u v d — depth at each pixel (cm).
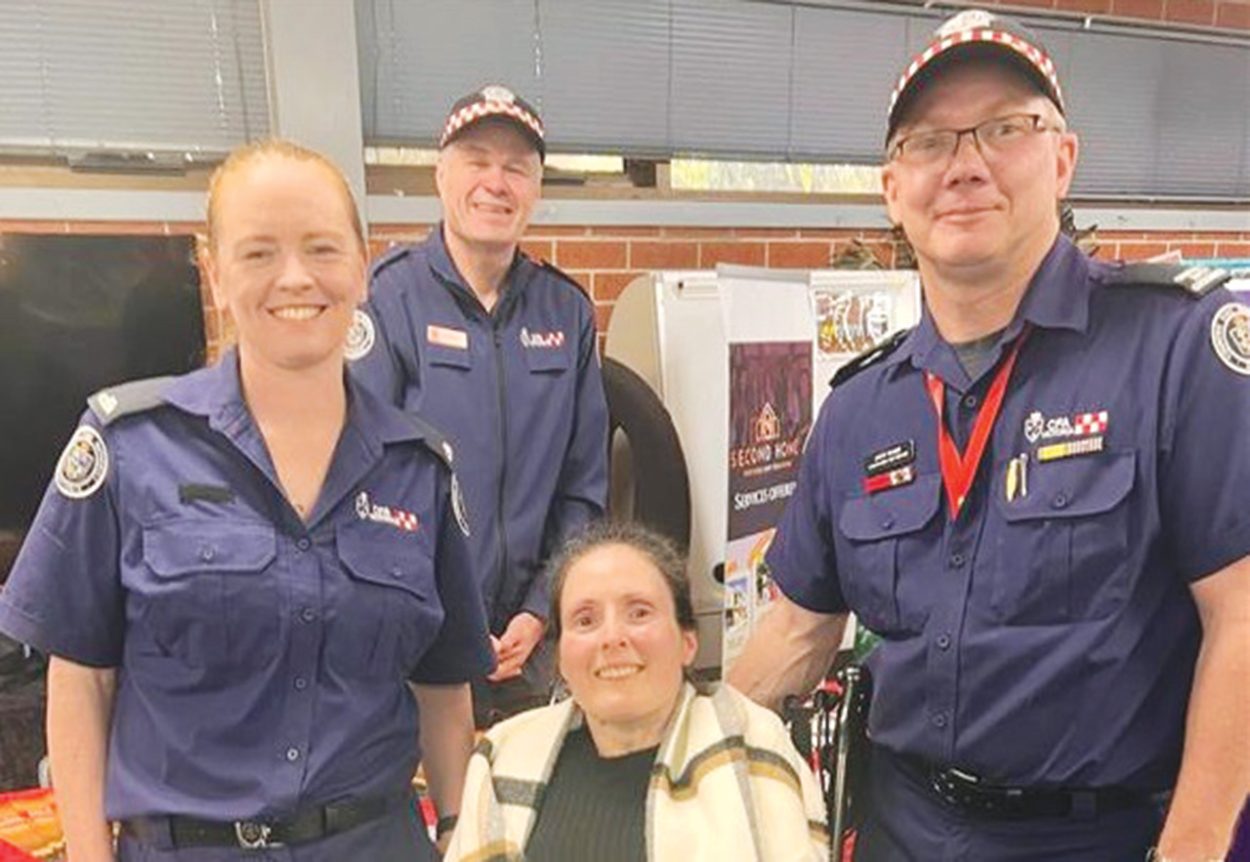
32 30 281
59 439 276
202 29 298
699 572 310
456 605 150
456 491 149
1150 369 128
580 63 345
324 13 303
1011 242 131
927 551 140
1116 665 127
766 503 323
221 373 133
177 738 126
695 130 367
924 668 139
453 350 240
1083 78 423
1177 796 126
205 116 303
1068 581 128
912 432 145
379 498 137
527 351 248
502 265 247
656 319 306
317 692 129
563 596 156
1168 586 129
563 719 159
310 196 121
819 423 161
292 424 130
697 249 372
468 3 326
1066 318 133
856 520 148
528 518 245
